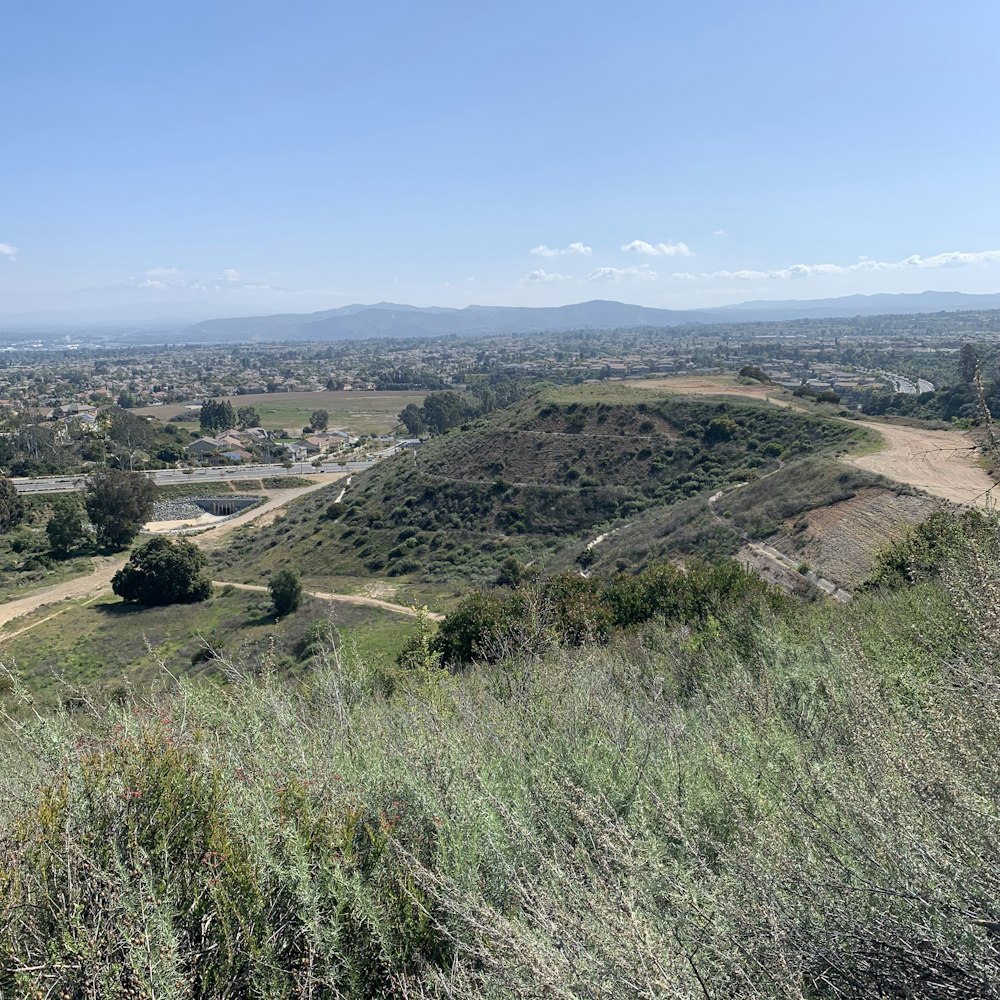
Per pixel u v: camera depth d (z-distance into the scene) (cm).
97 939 192
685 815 265
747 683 445
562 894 222
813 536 2109
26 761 320
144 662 1998
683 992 170
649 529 3053
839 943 189
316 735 368
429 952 221
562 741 359
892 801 228
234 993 203
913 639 473
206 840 237
